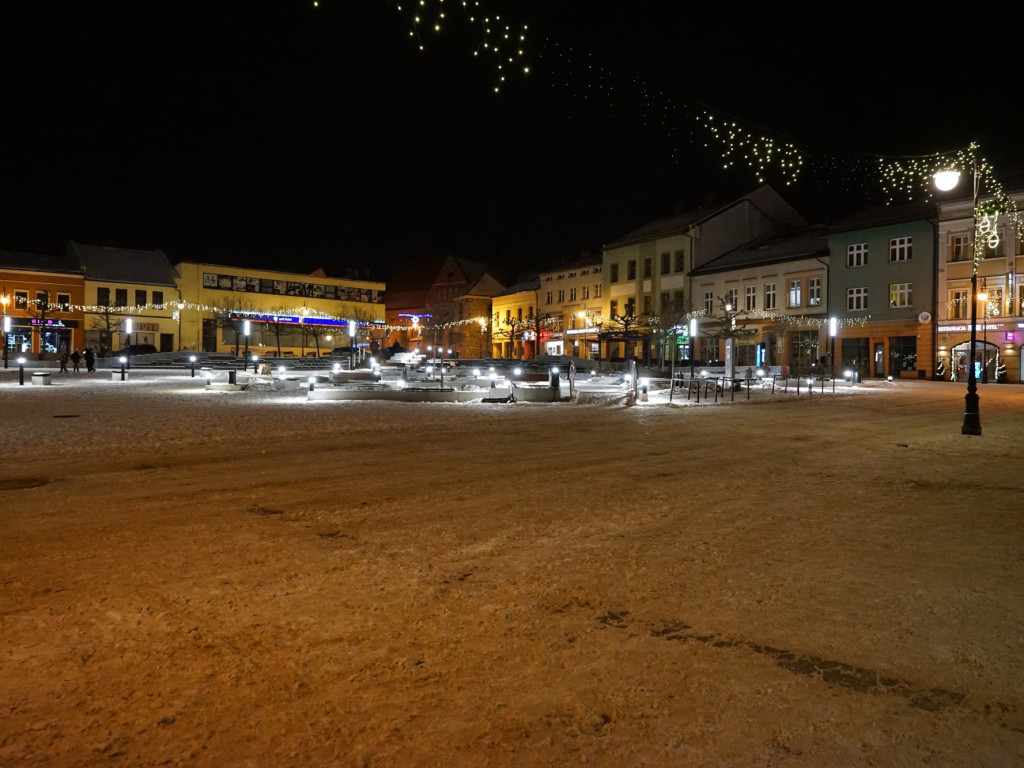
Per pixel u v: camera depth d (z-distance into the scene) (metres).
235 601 4.38
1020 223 37.88
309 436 12.73
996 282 39.19
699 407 20.67
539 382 35.00
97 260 64.44
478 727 2.95
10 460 9.80
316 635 3.87
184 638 3.82
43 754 2.71
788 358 48.97
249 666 3.49
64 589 4.57
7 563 5.12
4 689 3.23
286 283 75.06
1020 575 4.98
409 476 8.77
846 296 45.72
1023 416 18.41
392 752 2.76
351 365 39.34
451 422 15.43
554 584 4.74
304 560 5.23
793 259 48.41
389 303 94.31
